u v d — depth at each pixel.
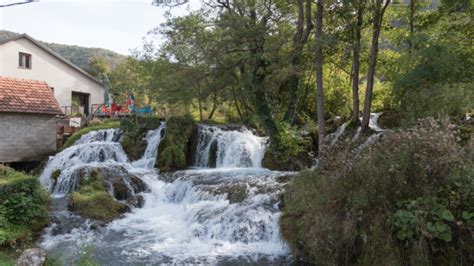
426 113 10.31
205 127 16.94
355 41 14.47
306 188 7.05
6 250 7.33
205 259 7.02
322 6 12.07
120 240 8.16
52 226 8.80
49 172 14.26
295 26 16.94
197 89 18.70
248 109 20.62
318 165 7.59
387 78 16.19
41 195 9.12
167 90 18.64
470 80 12.28
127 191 11.66
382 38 18.70
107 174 12.37
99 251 7.48
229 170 13.56
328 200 5.97
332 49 14.41
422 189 5.14
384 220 5.24
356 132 14.17
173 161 14.97
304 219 6.51
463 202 4.81
